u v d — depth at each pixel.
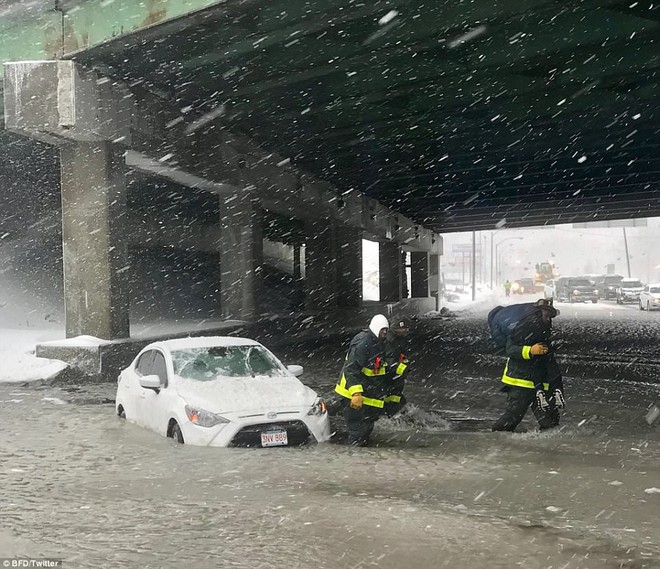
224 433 8.70
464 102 19.83
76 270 18.19
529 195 37.31
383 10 13.93
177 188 31.62
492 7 13.60
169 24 14.81
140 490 6.79
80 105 16.88
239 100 20.45
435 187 35.00
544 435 9.70
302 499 6.42
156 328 23.42
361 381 9.02
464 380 15.95
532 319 9.77
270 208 28.67
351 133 23.70
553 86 17.70
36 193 31.11
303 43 16.00
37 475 7.47
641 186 34.69
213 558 4.89
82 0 16.16
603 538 5.33
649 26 14.15
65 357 17.09
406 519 5.78
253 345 10.60
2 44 17.78
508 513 5.98
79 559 4.88
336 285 35.94
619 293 63.09
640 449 8.73
